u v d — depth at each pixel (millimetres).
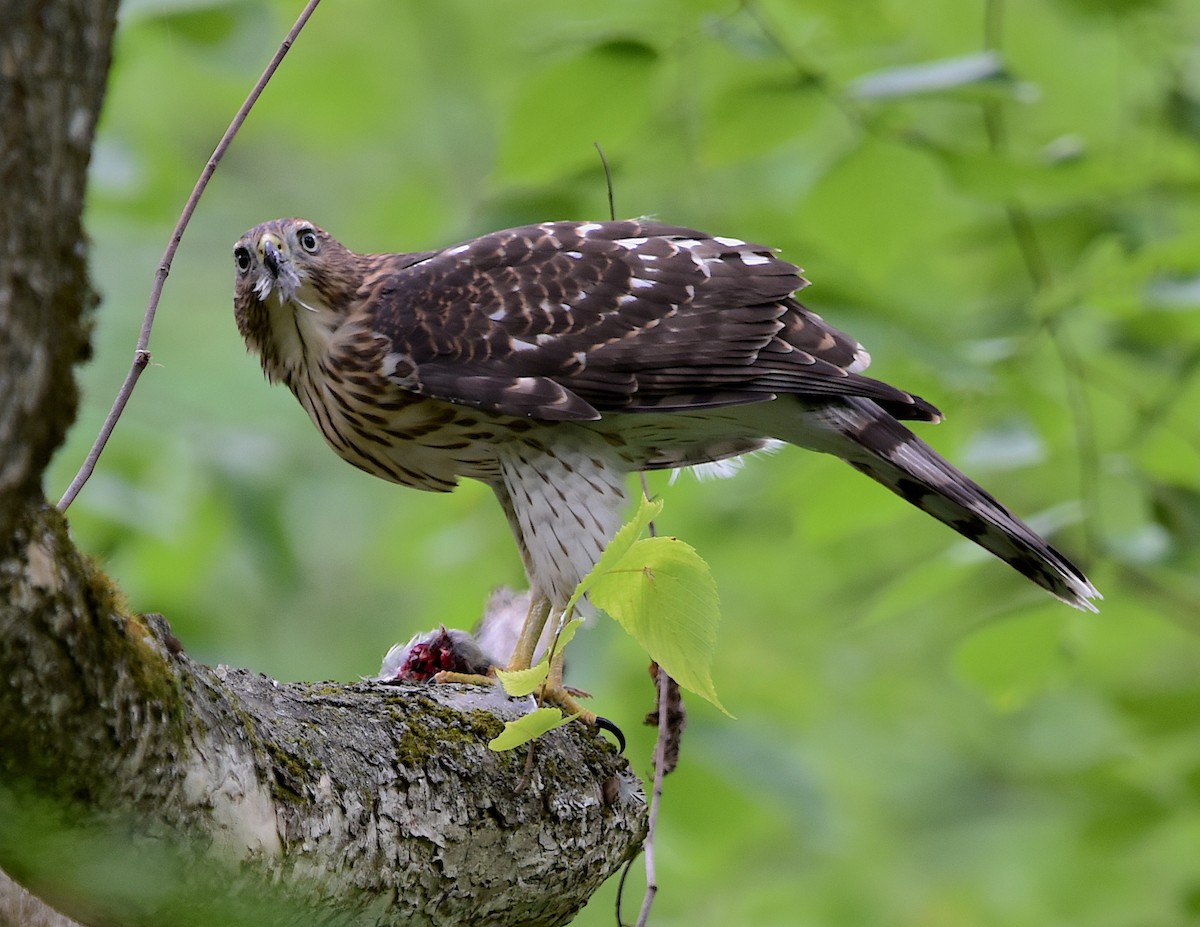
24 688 3598
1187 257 9125
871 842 13078
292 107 14469
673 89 10531
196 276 14250
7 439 3387
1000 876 12930
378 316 8016
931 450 7953
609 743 6480
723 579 13469
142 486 11734
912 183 9781
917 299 12055
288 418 13336
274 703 5148
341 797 4855
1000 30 11250
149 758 3949
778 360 7770
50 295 3391
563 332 7844
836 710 13914
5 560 3498
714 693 4918
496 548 11992
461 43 14680
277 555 11859
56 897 4191
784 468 12219
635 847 6461
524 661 7504
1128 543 9914
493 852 5516
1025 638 9977
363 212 15125
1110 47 12047
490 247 8227
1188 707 10898
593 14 11820
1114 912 12352
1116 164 9617
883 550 14250
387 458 8383
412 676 7742
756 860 12969
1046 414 10430
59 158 3314
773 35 9453
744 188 12273
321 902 4793
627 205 11938
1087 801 11625
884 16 9797
